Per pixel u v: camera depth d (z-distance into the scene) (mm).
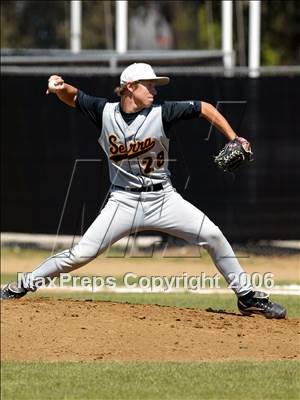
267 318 24344
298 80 44219
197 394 18438
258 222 44688
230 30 56750
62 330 21656
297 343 22297
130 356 20844
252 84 44219
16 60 54656
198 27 86688
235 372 19891
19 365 20031
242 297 24344
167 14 86500
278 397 18328
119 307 23719
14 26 84375
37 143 45625
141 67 22953
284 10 78000
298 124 44281
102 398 18094
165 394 18391
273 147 44469
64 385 18844
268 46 82938
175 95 44188
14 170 45938
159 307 24375
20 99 45781
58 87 23609
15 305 22938
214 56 56250
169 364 20328
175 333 22156
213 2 77938
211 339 22031
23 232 45938
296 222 44562
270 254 45250
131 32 84562
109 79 44219
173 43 86625
